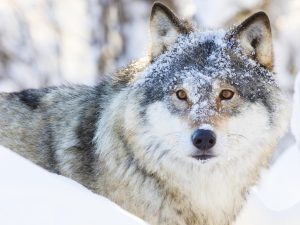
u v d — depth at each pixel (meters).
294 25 30.48
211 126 12.36
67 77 32.50
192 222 13.34
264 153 13.30
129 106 13.02
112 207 9.36
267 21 13.24
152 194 13.10
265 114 13.05
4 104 15.25
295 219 14.77
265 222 14.91
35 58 32.44
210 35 13.66
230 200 13.46
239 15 29.06
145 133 12.91
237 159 13.05
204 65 12.97
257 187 16.08
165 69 13.07
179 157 12.84
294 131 16.28
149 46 13.55
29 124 14.75
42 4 33.34
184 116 12.55
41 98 15.20
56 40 32.88
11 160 9.93
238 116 12.73
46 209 8.68
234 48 13.34
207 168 13.02
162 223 13.24
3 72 32.03
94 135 13.66
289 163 18.17
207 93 12.70
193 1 29.22
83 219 8.70
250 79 13.07
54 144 14.27
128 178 13.15
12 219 8.23
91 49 30.62
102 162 13.38
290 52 30.02
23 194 8.96
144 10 31.03
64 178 10.23
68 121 14.35
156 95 12.85
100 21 30.86
